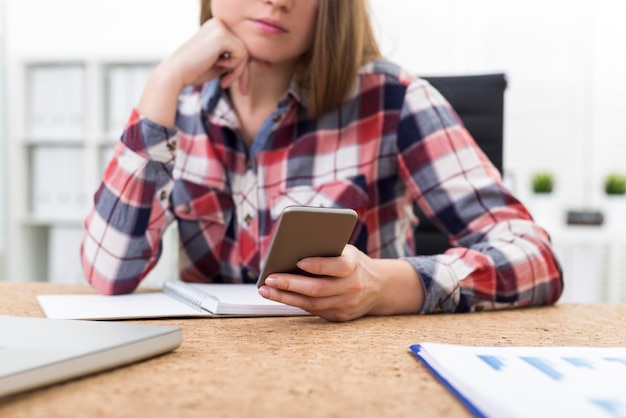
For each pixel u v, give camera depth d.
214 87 1.14
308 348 0.57
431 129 1.12
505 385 0.41
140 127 1.00
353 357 0.53
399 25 3.34
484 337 0.65
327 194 1.11
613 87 3.20
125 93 2.65
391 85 1.16
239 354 0.54
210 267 1.17
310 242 0.68
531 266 0.91
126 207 1.00
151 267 1.05
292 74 1.15
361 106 1.15
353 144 1.15
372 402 0.40
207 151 1.15
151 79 1.02
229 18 1.04
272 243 0.67
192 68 1.01
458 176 1.08
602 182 3.08
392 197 1.17
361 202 1.11
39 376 0.41
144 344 0.50
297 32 1.04
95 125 2.64
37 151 2.71
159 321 0.73
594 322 0.77
